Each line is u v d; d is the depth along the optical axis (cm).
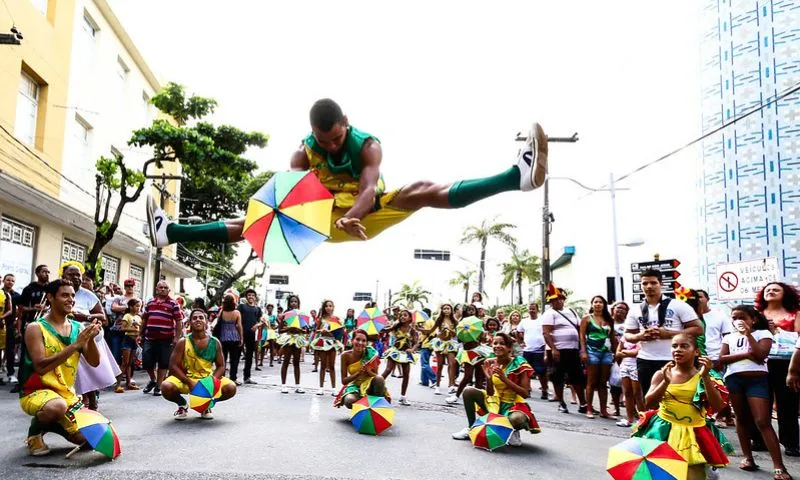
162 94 1817
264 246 352
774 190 1352
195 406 731
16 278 1505
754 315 620
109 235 1469
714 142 1470
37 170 1552
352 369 807
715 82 1473
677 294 765
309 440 645
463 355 1043
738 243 1403
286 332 1105
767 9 1377
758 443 722
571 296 3503
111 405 840
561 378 1012
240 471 501
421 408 970
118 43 2123
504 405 684
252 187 3175
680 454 460
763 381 598
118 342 1041
